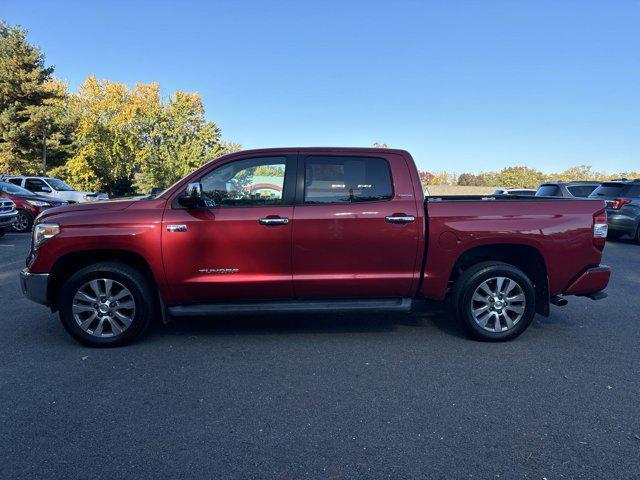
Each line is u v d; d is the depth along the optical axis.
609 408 3.33
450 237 4.58
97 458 2.71
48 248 4.40
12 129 32.88
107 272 4.45
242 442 2.89
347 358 4.28
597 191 14.30
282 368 4.05
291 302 4.70
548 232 4.62
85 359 4.26
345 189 4.64
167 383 3.74
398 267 4.64
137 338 4.77
